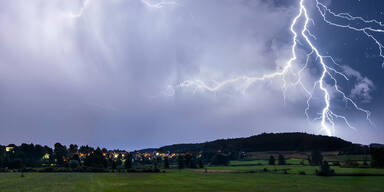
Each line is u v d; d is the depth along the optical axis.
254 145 168.12
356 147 104.38
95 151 118.44
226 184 52.44
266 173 80.50
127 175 77.25
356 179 58.56
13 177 68.50
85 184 51.72
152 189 44.59
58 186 48.12
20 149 147.38
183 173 86.25
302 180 58.62
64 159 143.62
